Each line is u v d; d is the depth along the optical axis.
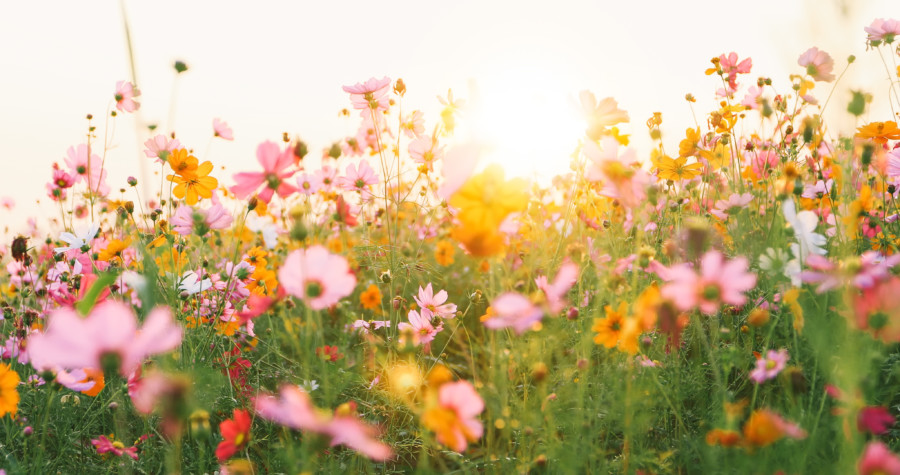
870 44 1.25
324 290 0.84
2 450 1.04
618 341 0.94
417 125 1.51
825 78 1.00
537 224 1.23
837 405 0.90
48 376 0.95
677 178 1.22
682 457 0.96
